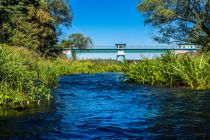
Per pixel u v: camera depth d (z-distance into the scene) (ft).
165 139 24.76
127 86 63.82
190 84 59.36
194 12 123.85
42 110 35.53
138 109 37.01
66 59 160.35
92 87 62.28
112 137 25.29
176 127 28.27
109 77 94.07
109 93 52.49
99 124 29.45
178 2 122.52
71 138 25.03
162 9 123.24
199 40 124.88
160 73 65.31
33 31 135.54
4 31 108.06
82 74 113.29
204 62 59.16
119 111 35.86
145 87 61.00
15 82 39.04
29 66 62.28
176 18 126.11
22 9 126.62
